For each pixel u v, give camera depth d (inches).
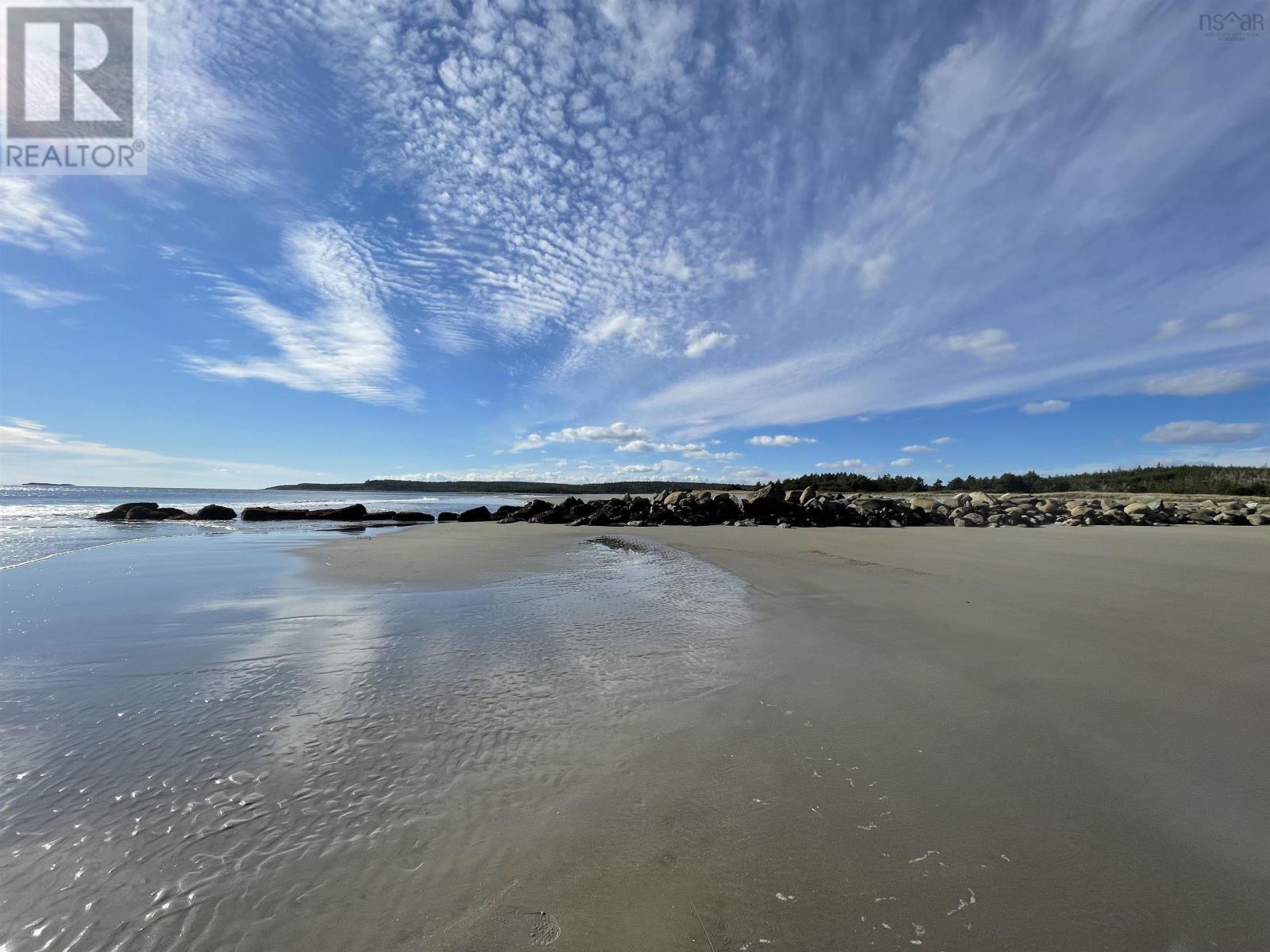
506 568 370.3
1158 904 71.6
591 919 70.9
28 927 69.7
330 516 1061.8
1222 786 98.0
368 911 72.5
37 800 96.6
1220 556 383.9
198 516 1029.2
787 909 72.5
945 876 77.6
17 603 252.2
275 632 204.1
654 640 192.9
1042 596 253.6
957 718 127.1
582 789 100.5
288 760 110.7
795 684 149.8
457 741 118.8
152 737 120.3
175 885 77.0
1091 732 119.0
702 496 938.7
